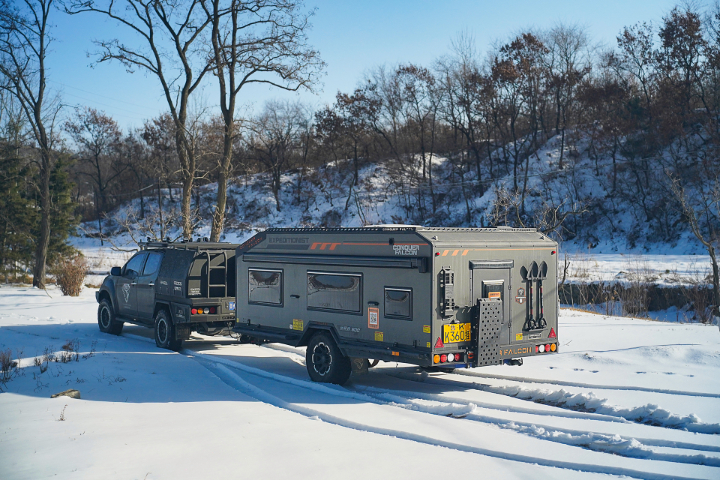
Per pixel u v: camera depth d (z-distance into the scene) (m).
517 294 8.47
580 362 9.95
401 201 63.09
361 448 5.77
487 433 6.30
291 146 74.38
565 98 64.00
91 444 5.75
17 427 6.32
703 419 6.53
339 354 8.88
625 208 48.94
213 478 4.89
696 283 24.45
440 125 73.19
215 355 11.52
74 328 15.22
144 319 13.21
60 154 32.78
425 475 5.03
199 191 71.62
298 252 9.63
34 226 32.66
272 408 7.45
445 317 7.70
